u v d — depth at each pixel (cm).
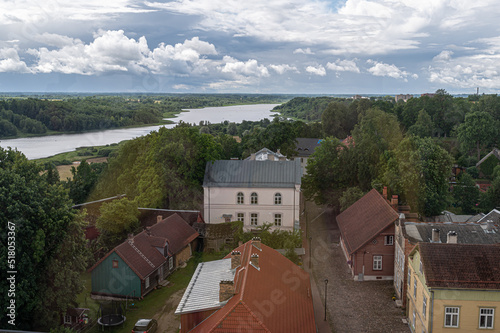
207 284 2270
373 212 3628
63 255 2589
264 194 4397
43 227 2489
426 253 2247
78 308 2652
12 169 2642
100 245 3572
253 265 2172
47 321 2447
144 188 4450
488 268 2156
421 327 2280
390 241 3234
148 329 2441
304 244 4069
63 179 4166
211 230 3959
